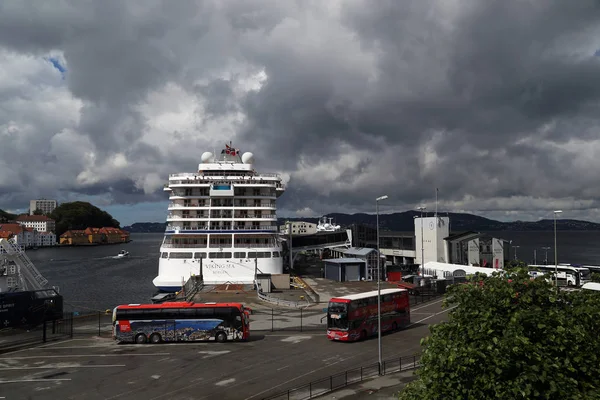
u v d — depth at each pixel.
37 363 37.47
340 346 42.34
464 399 18.06
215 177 91.94
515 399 16.48
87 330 50.69
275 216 92.19
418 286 81.50
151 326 44.25
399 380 32.16
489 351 17.86
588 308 19.34
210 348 41.94
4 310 49.97
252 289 77.88
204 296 71.12
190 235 87.62
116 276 135.12
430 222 109.50
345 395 29.28
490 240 107.50
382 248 130.12
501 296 20.14
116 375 34.12
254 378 33.09
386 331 48.28
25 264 68.38
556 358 17.25
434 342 19.95
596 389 16.86
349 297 45.69
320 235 120.31
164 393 30.28
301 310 57.88
